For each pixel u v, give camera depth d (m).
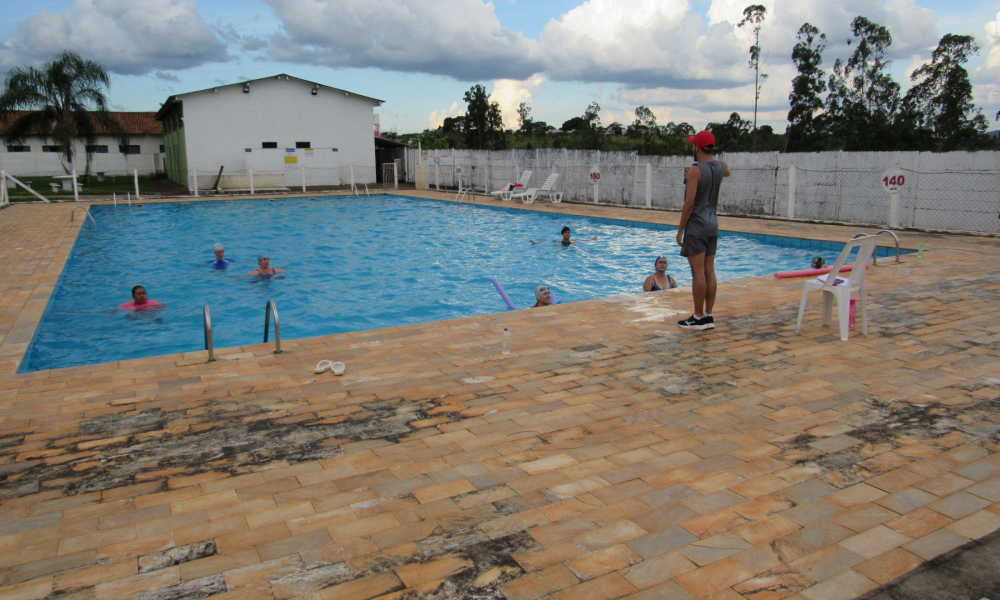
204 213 19.83
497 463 3.01
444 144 44.97
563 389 4.03
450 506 2.61
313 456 3.12
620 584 2.08
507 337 4.78
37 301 7.50
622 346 4.96
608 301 6.57
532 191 21.30
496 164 25.47
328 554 2.28
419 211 20.39
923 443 3.12
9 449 3.25
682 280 10.06
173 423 3.57
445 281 10.34
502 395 3.94
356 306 8.88
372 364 4.59
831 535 2.34
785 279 7.71
